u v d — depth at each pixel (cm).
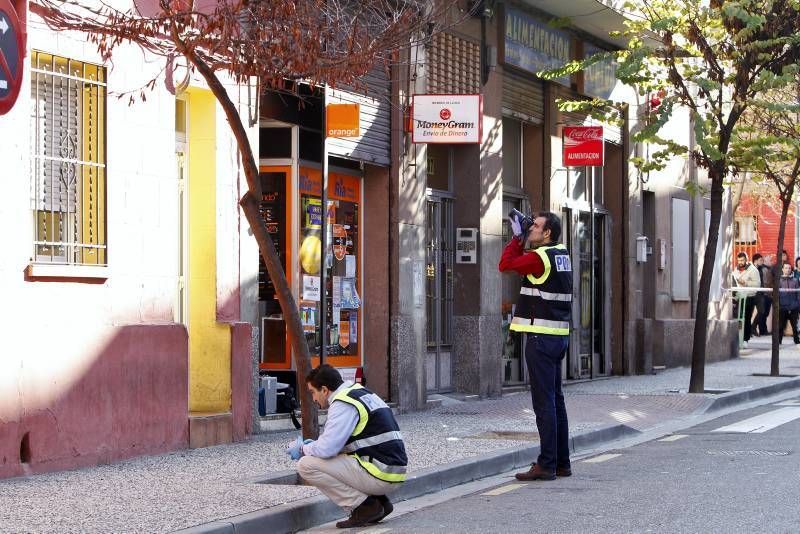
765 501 1180
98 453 1415
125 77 1489
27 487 1236
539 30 2539
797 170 2772
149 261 1520
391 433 1142
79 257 1426
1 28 1086
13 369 1297
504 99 2447
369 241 2091
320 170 1952
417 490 1320
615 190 2980
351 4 1512
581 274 2806
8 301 1297
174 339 1540
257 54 1217
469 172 2334
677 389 2469
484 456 1480
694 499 1205
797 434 1769
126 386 1461
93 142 1454
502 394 2420
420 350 2136
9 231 1302
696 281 3381
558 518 1127
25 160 1326
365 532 1097
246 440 1669
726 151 2298
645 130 2245
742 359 3534
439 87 2197
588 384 2667
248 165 1232
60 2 1312
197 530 1015
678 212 3278
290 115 1847
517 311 1411
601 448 1698
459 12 2238
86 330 1402
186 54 1197
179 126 1652
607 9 2503
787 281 4119
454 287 2338
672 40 2275
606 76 2855
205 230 1653
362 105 1994
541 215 1425
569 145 2531
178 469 1380
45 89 1387
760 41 2239
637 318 3019
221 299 1659
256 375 1709
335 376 1157
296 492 1213
